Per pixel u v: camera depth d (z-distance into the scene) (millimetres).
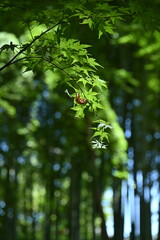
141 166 9953
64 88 3672
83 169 11000
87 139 8242
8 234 11891
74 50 3322
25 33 5258
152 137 11312
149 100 10734
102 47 8297
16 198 12445
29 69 3469
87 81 3553
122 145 7648
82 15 3182
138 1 3170
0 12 3283
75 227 11422
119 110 10484
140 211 9852
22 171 13211
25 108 11031
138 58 9539
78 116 3725
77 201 11422
